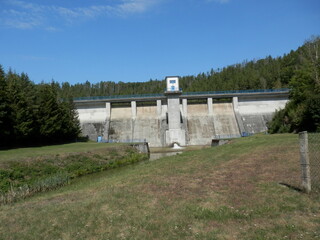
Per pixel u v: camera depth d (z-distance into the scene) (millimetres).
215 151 34656
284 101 79625
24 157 31281
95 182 22531
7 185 24250
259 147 31656
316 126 49594
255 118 77438
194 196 13875
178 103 74938
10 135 46875
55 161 33750
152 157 51750
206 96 78812
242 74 128000
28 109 50594
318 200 11625
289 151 25938
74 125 66875
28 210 14109
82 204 13844
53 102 58688
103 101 79062
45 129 54906
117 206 12984
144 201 13539
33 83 63312
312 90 54562
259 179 16297
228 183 16062
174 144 69938
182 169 22766
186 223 10430
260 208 11320
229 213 11008
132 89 193500
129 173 24344
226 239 8898
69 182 26656
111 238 9648
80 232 10375
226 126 75438
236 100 79062
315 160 18375
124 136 73938
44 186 24125
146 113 79250
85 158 38812
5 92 45812
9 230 11328
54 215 12570
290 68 113625
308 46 71188
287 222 9797
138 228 10320
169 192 15023
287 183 14719
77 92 173375
